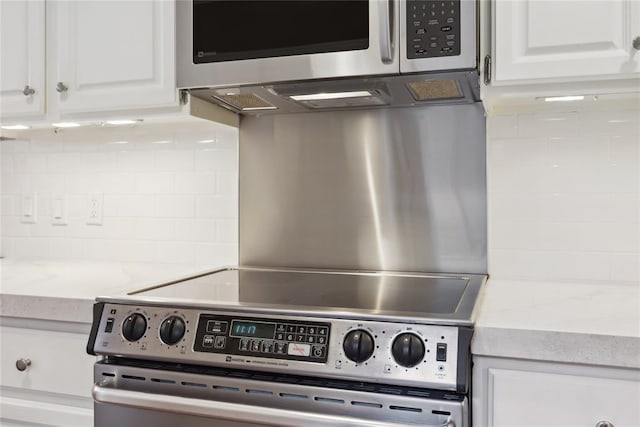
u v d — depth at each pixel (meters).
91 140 1.93
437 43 1.19
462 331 0.96
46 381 1.28
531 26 1.17
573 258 1.45
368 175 1.62
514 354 0.95
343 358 0.99
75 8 1.53
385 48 1.21
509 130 1.49
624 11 1.12
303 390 1.01
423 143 1.56
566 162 1.45
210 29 1.37
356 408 0.99
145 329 1.13
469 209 1.53
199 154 1.80
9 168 2.05
